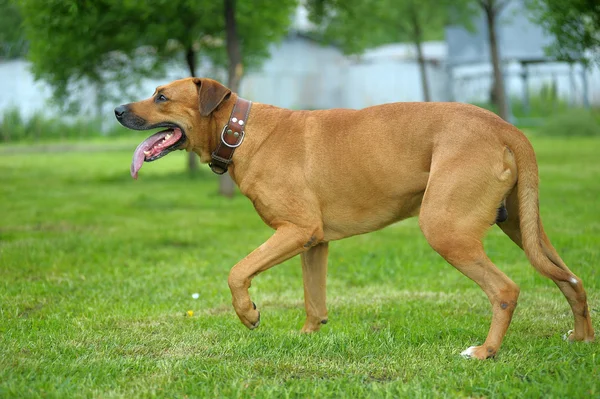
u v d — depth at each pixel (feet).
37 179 54.85
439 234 13.33
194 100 15.51
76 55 44.42
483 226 13.43
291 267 24.52
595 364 12.89
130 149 87.35
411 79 120.16
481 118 13.67
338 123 14.79
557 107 111.04
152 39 45.44
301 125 15.03
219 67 57.77
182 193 45.55
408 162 14.06
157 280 22.15
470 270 13.35
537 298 19.16
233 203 40.65
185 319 17.53
